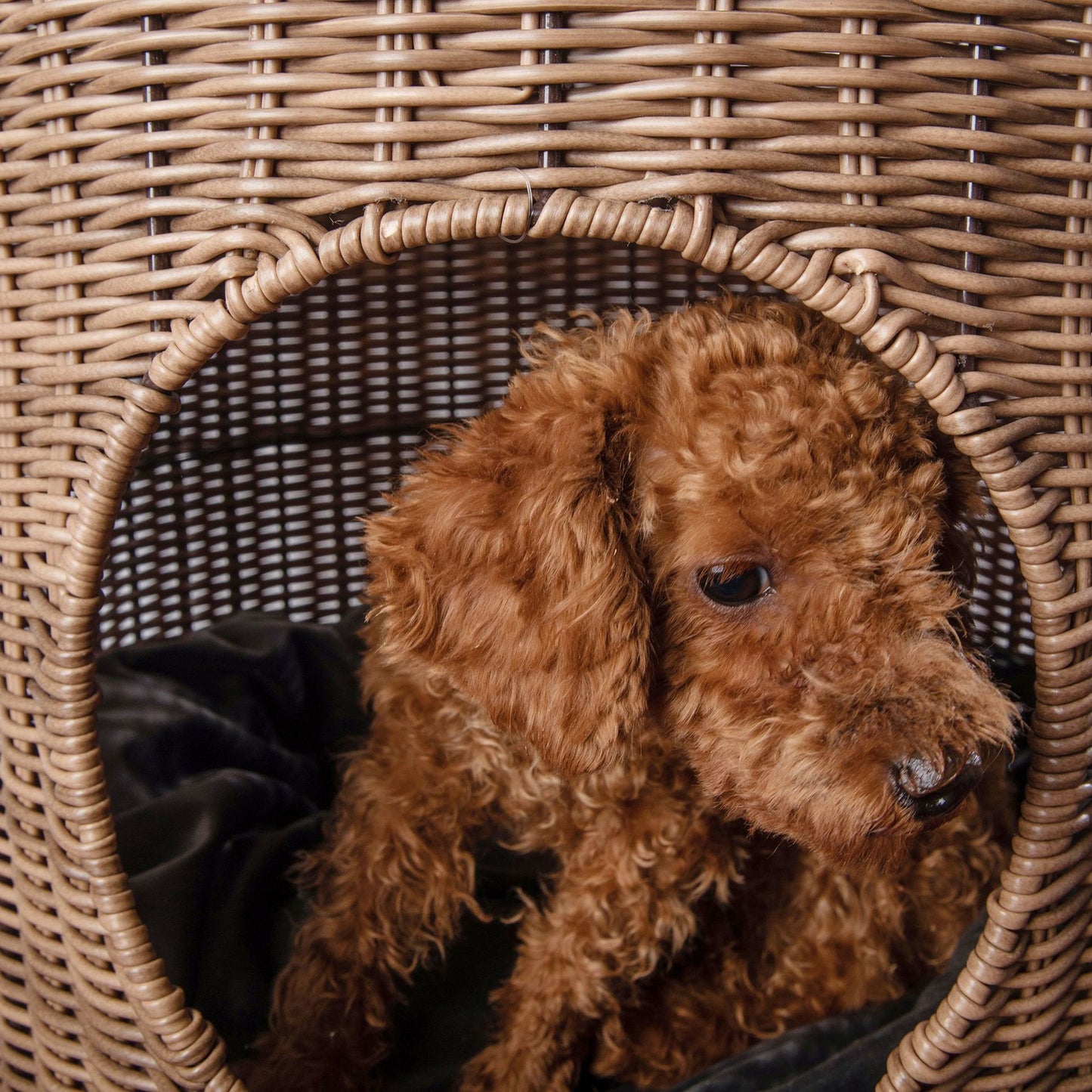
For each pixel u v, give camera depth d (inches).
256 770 25.2
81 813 17.4
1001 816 22.7
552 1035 20.3
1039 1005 17.7
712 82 16.1
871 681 17.1
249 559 29.1
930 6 16.3
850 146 16.3
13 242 17.6
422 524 18.4
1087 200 16.9
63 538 17.3
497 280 29.4
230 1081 17.6
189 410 27.2
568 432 18.2
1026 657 27.1
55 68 17.0
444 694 20.5
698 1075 20.2
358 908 21.3
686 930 20.4
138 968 17.4
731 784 18.1
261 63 16.2
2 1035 19.1
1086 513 17.1
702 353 18.5
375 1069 21.2
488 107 16.1
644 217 16.1
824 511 17.3
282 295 16.5
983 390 16.7
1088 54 16.8
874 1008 20.9
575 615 17.6
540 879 22.5
